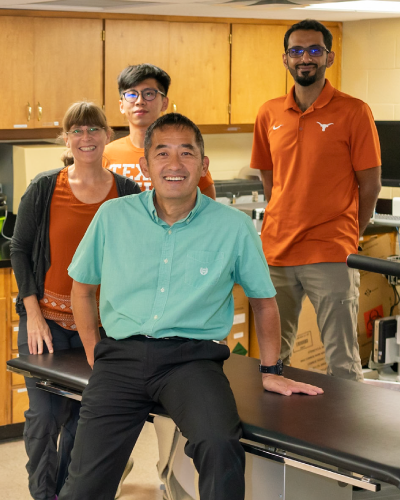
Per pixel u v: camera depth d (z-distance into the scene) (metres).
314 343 4.29
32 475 2.65
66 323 2.61
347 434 1.86
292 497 2.13
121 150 3.22
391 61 4.79
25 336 2.62
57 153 3.89
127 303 2.07
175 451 2.42
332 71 5.04
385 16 4.58
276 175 3.24
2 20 3.77
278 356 2.23
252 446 1.94
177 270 2.05
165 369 2.01
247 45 4.61
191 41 4.39
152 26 4.22
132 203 2.13
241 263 2.10
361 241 4.38
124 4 3.59
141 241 2.07
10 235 3.90
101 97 4.14
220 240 2.07
